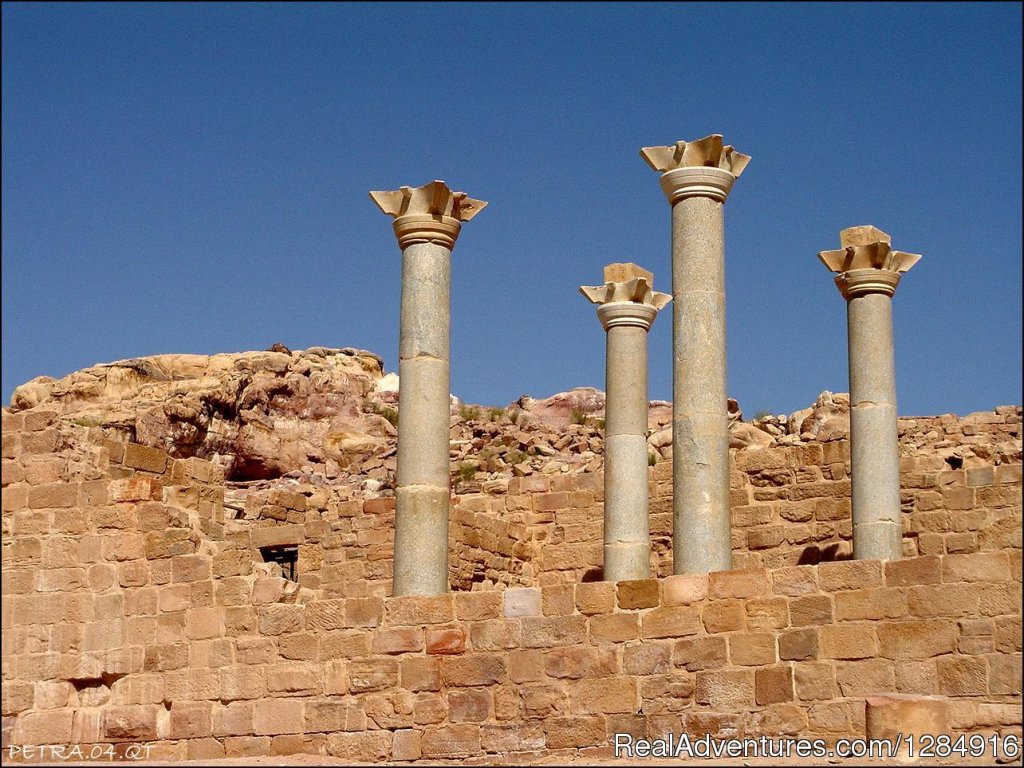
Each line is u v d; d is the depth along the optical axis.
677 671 23.00
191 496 29.14
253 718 25.75
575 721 23.42
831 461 31.56
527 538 34.56
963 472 30.39
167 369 49.00
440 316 26.45
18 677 27.58
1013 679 20.97
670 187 25.95
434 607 24.81
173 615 26.88
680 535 24.72
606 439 29.17
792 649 22.36
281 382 48.34
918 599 21.78
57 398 47.00
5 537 28.31
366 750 24.70
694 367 25.16
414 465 25.84
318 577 32.84
